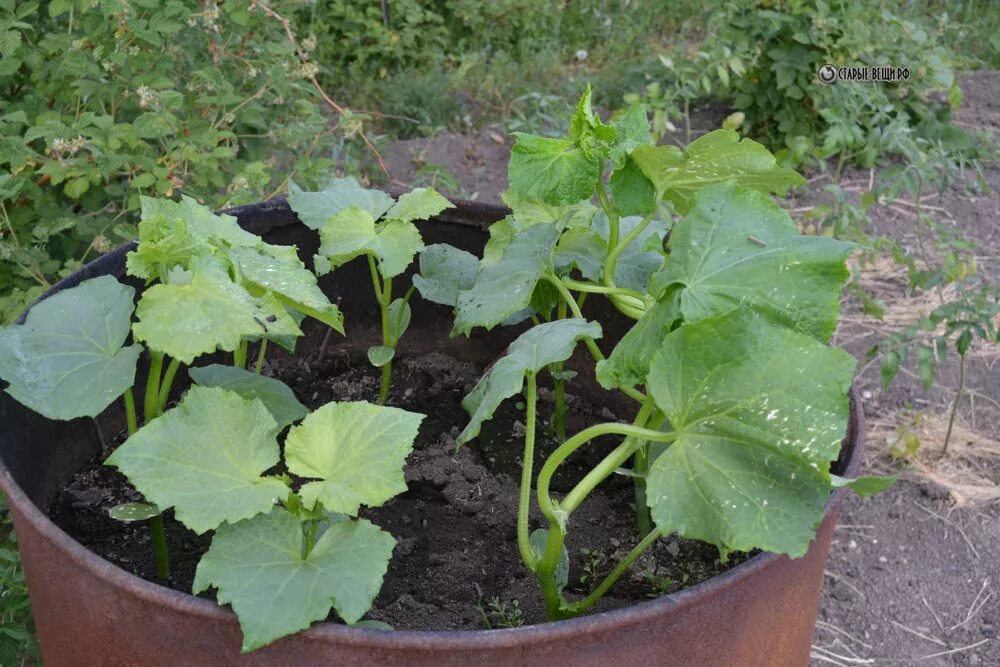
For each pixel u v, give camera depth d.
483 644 1.22
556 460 1.50
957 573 2.79
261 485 1.42
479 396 1.62
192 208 1.80
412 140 4.96
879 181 4.76
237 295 1.52
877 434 3.26
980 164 4.92
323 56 5.54
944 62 4.90
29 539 1.44
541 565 1.59
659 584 1.87
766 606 1.44
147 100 2.92
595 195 4.00
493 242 2.13
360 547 1.38
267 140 3.74
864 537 2.89
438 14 6.09
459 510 2.10
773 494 1.34
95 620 1.39
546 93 5.10
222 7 3.40
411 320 2.56
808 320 1.46
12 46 2.95
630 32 6.03
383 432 1.47
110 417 2.15
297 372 2.50
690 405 1.41
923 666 2.52
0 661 2.19
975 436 3.23
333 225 1.98
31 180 3.21
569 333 1.59
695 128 5.13
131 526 1.98
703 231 1.57
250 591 1.30
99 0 2.99
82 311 1.68
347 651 1.26
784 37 4.77
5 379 1.56
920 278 3.30
